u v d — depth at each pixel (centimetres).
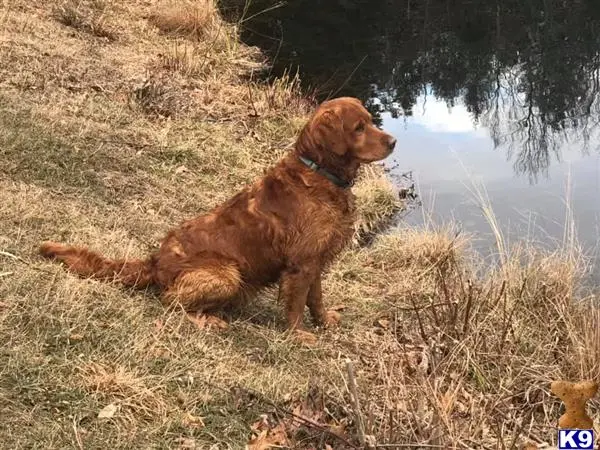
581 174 505
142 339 250
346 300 330
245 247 280
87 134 412
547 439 247
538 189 477
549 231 402
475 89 714
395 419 229
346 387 238
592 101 682
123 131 435
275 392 245
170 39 657
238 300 286
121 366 235
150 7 725
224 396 236
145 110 477
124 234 323
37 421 210
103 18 638
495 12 939
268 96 545
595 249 367
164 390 233
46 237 299
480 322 290
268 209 279
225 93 557
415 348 282
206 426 224
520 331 294
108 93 483
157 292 283
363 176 485
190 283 275
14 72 460
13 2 593
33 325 242
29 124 392
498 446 228
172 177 406
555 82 731
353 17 875
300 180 277
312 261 280
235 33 734
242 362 260
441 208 448
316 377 252
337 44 782
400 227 424
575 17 909
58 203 330
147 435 215
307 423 226
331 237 279
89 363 232
